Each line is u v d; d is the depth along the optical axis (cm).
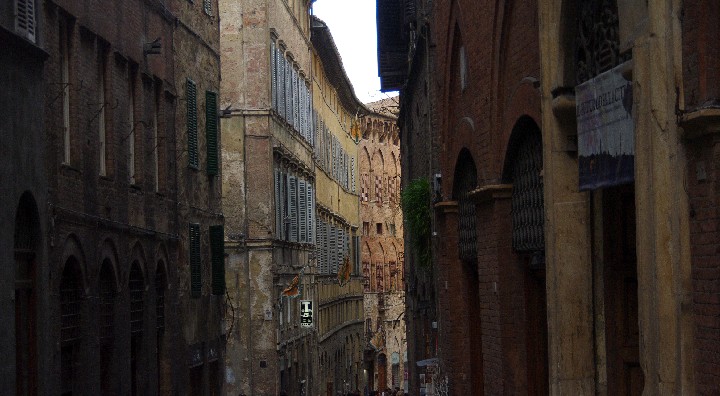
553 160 1173
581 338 1170
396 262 9094
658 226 866
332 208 6500
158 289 2711
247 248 4159
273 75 4309
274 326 4166
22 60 1719
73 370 2033
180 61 2945
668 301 862
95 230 2120
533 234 1373
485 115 1560
